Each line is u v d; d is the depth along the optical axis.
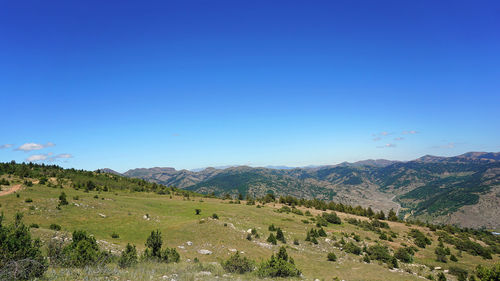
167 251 30.83
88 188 102.38
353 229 87.88
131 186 131.12
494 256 72.38
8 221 46.50
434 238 88.12
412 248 71.19
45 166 125.19
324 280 34.03
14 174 98.81
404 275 43.94
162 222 63.75
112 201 80.12
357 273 41.50
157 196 119.12
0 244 12.80
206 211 85.38
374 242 74.12
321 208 128.38
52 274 13.52
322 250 59.34
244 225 69.94
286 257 32.50
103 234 49.25
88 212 62.00
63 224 51.56
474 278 47.50
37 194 70.25
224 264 26.55
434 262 62.12
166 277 16.30
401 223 114.31
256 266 29.38
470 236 101.44
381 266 51.22
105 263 18.69
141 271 17.27
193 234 51.34
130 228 55.38
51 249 18.30
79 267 17.34
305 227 80.50
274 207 115.94
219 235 50.97
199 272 20.41
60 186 88.44
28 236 14.13
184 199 119.06
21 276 12.24
